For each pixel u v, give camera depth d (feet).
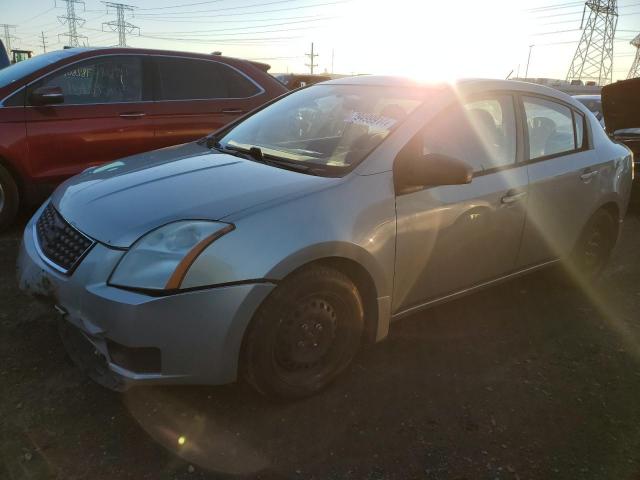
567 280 13.43
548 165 11.51
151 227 7.38
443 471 7.27
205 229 7.26
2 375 8.84
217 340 7.21
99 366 7.90
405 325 11.22
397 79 11.23
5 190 15.15
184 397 8.54
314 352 8.36
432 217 9.25
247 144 10.91
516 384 9.31
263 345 7.63
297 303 7.88
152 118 17.44
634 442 7.98
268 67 20.65
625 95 20.61
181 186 8.45
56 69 15.80
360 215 8.32
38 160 15.46
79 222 8.02
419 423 8.20
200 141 12.02
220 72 19.08
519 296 12.95
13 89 15.10
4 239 14.97
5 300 11.25
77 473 6.95
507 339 10.84
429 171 8.72
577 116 12.76
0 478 6.81
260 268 7.29
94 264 7.34
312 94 12.05
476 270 10.52
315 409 8.40
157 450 7.40
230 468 7.16
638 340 11.04
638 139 20.92
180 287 6.98
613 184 13.14
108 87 16.80
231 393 8.69
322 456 7.45
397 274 9.05
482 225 10.15
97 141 16.42
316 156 9.53
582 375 9.70
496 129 10.76
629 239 17.97
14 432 7.61
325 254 7.86
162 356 7.11
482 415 8.45
